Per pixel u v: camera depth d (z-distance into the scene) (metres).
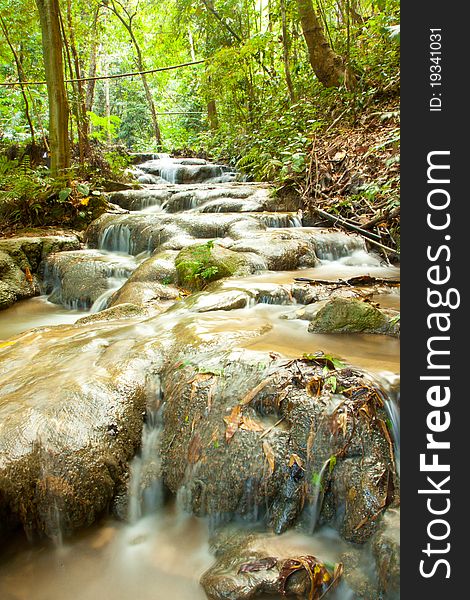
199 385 2.60
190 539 2.36
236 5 12.40
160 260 5.12
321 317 3.22
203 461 2.39
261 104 12.21
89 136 11.70
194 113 17.66
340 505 2.10
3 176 7.98
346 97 8.73
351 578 1.93
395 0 8.71
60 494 2.31
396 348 2.88
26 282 6.21
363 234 5.86
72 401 2.59
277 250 5.23
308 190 7.12
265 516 2.23
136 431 2.68
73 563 2.26
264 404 2.38
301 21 9.58
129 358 2.97
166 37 15.78
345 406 2.18
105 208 7.97
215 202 7.31
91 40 13.81
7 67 12.20
